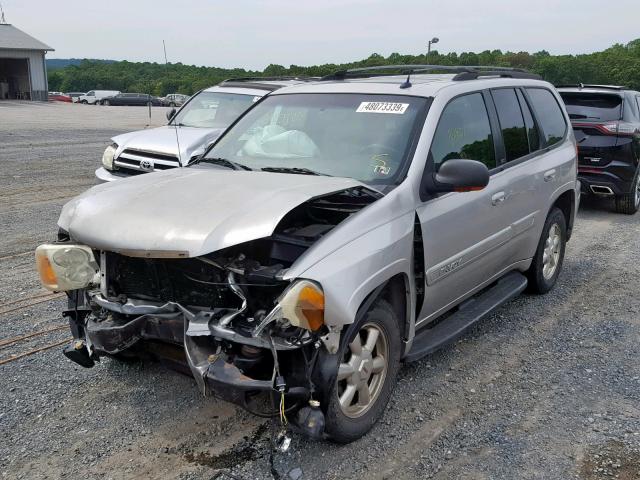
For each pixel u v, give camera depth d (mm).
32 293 5688
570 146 6082
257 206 3158
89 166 14055
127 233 3121
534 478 3160
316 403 3000
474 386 4121
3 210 9102
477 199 4305
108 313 3525
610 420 3713
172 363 3334
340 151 4094
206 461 3270
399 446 3422
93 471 3180
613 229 8898
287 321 2953
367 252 3227
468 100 4559
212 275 3127
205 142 8531
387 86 4492
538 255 5645
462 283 4375
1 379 4094
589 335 5008
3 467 3201
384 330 3500
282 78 10680
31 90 51719
